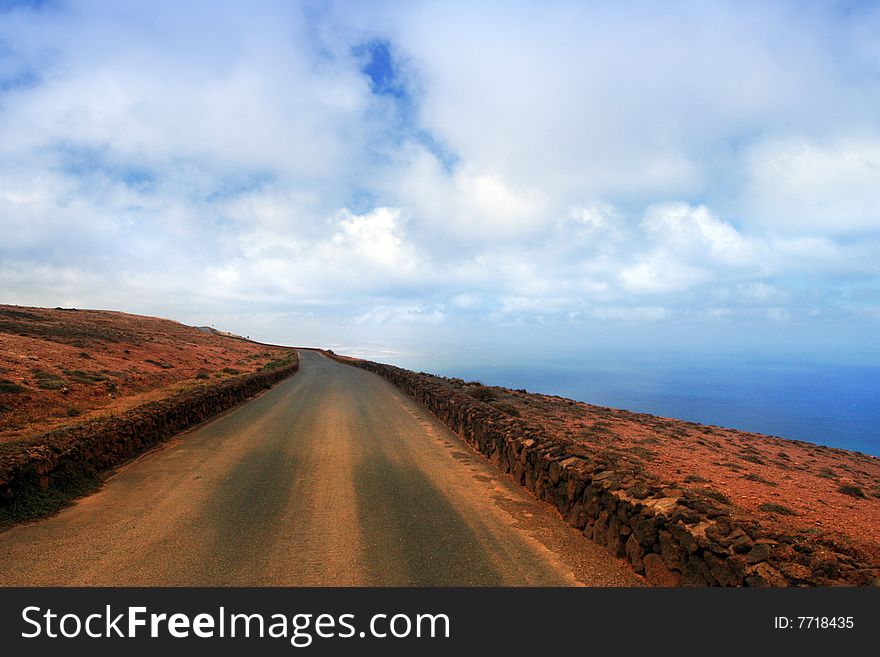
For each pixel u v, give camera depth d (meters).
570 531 6.22
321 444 11.75
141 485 8.12
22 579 4.75
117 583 4.70
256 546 5.56
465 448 11.70
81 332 36.69
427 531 6.13
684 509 4.69
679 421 21.50
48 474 7.20
